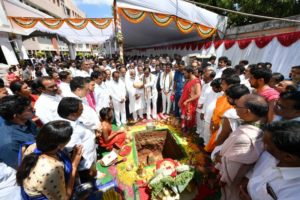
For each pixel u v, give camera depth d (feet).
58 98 9.20
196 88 12.59
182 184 7.45
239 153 4.82
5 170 5.24
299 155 3.14
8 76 22.53
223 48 24.86
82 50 122.72
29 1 57.47
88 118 8.69
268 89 7.56
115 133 12.53
